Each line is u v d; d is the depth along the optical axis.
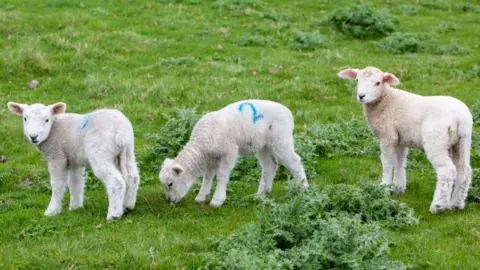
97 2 24.48
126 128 9.77
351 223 8.03
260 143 10.63
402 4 26.19
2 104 15.71
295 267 7.66
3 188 11.64
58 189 10.15
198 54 19.97
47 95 16.41
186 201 10.70
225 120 10.37
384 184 9.98
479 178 10.85
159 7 24.38
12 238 9.29
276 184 11.58
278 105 10.75
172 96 16.22
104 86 16.78
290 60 19.31
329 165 12.49
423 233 9.06
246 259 7.59
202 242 8.64
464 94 16.80
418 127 10.25
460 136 9.80
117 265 7.88
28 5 23.45
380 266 7.52
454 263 8.11
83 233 8.99
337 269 7.60
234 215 9.90
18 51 18.36
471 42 21.88
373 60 19.61
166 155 12.82
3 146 13.44
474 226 9.25
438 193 9.82
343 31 22.50
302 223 8.37
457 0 27.17
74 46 19.38
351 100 16.41
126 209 10.07
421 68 18.77
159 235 8.88
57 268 7.84
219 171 10.44
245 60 19.44
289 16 23.91
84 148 9.82
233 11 24.11
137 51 19.86
